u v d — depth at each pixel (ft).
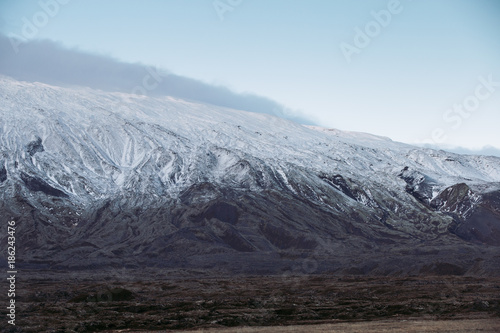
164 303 344.08
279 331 231.71
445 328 238.89
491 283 485.97
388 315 314.76
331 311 321.32
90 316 294.66
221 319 286.25
